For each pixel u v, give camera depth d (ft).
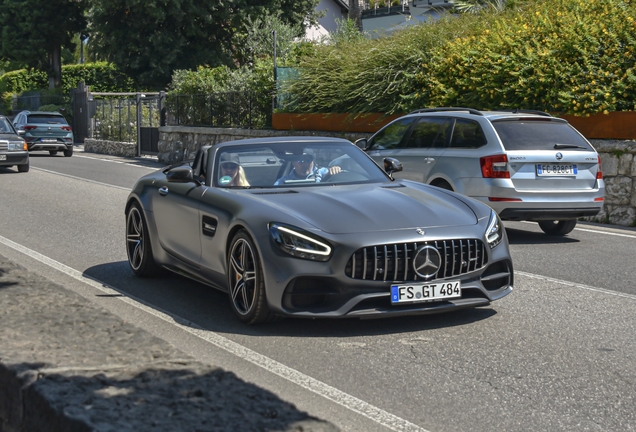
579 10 50.11
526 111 36.22
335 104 65.10
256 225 18.80
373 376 15.57
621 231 38.70
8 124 73.56
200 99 85.71
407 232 18.34
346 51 66.90
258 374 15.69
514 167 32.81
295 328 19.29
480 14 59.62
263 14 140.87
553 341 18.20
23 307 14.79
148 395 9.76
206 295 23.24
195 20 142.92
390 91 57.82
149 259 25.23
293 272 17.94
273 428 8.68
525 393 14.57
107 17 142.31
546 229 37.32
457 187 34.06
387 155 38.17
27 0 169.58
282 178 22.12
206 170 22.77
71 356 11.64
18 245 32.30
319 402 14.05
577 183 33.60
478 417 13.30
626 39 45.09
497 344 17.92
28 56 174.40
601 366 16.28
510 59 49.26
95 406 9.35
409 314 18.24
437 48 56.90
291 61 77.36
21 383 10.42
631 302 22.48
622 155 41.63
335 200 19.86
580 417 13.32
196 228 21.81
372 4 174.09
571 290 24.06
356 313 17.84
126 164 84.74
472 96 51.60
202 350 17.38
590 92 44.34
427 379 15.38
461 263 18.63
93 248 31.71
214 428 8.67
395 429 12.74
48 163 85.56
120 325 13.57
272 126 72.28
